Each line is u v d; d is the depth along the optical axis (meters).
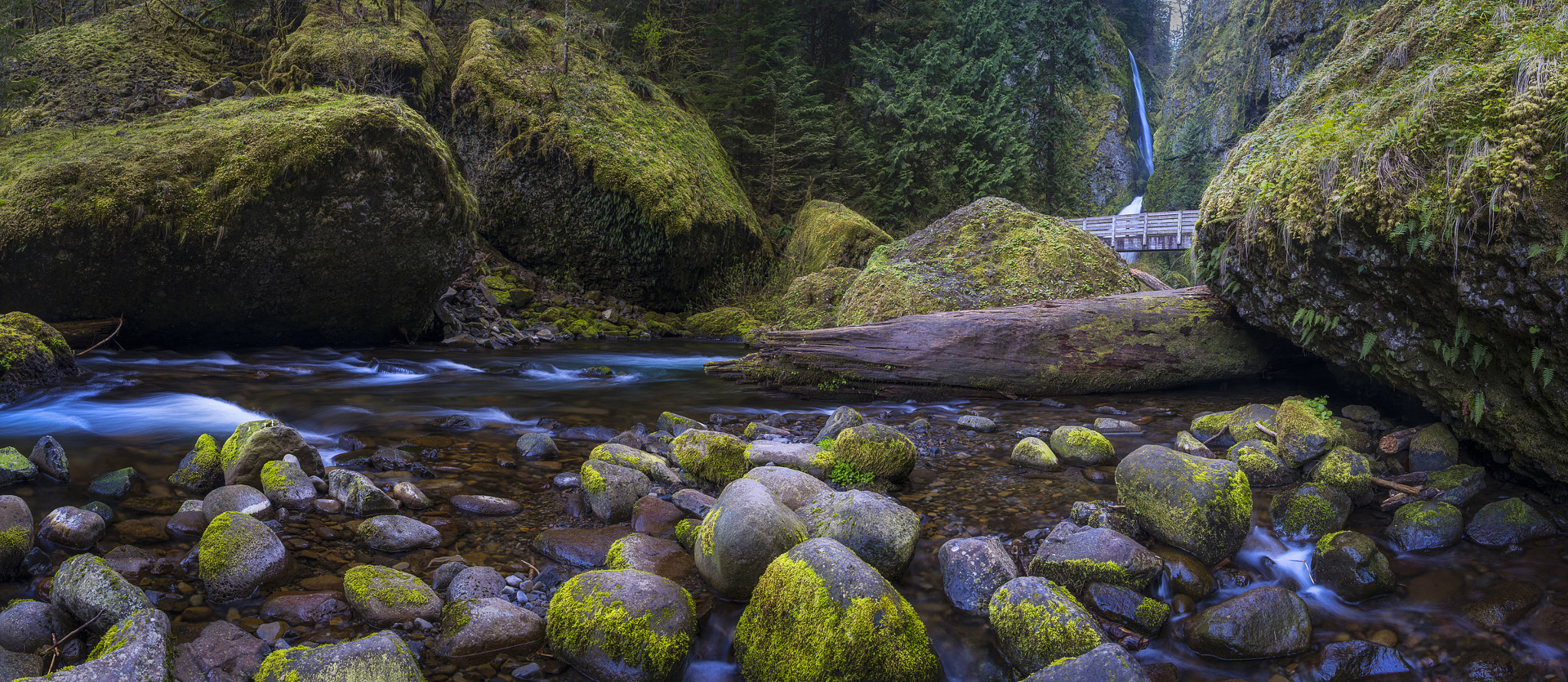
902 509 3.32
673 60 22.72
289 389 7.36
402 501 3.83
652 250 16.59
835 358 7.55
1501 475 4.25
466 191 11.19
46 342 6.98
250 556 2.87
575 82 17.67
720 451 4.45
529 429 5.84
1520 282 3.45
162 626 2.33
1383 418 5.47
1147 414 6.57
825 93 26.66
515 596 2.91
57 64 13.96
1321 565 3.23
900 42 27.19
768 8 23.09
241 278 9.50
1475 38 4.69
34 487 3.91
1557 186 3.27
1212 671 2.64
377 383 8.06
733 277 18.56
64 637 2.40
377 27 16.86
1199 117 57.03
